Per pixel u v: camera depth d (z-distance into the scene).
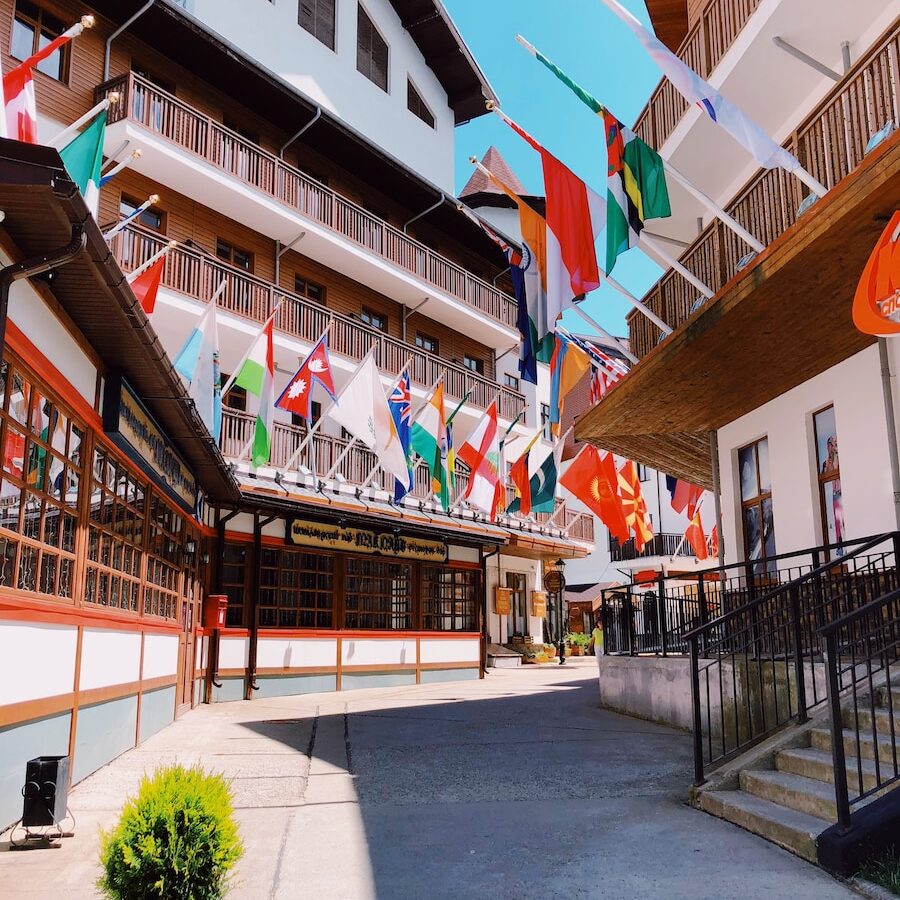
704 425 13.43
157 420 9.96
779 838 5.39
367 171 23.20
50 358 6.48
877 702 6.54
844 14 10.09
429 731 11.12
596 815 6.37
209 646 15.62
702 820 6.10
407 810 6.77
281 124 21.00
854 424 10.11
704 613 10.88
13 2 15.30
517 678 21.50
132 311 6.70
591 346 13.80
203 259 17.58
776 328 9.17
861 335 9.52
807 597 9.64
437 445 19.59
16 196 4.78
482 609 22.84
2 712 5.78
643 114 13.44
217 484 14.04
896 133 6.12
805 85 11.40
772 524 12.18
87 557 7.84
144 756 9.23
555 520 28.66
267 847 5.77
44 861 5.45
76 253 5.36
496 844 5.71
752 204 9.35
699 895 4.57
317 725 11.95
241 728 11.67
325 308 20.58
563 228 9.27
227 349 18.95
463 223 26.23
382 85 25.30
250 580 16.61
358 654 18.69
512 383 30.97
